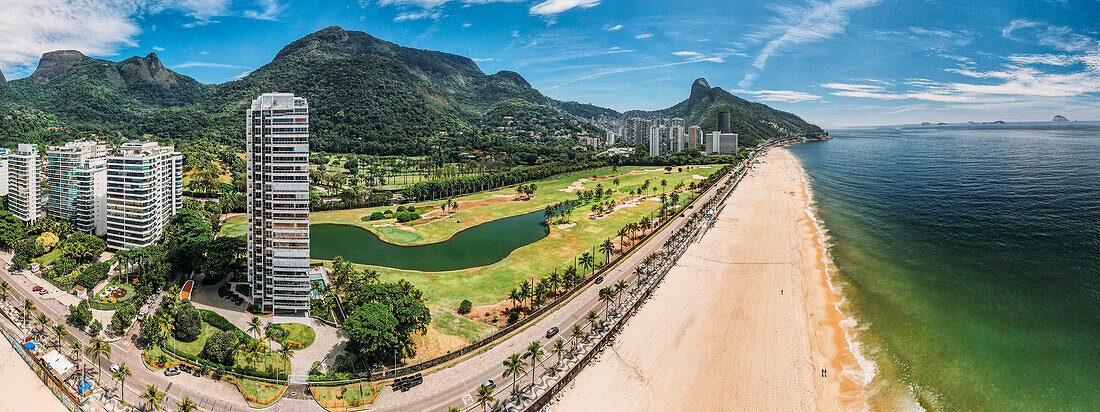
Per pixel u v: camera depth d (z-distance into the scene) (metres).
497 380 120.12
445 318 150.00
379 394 114.88
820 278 189.88
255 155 148.75
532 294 159.88
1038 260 199.62
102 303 157.12
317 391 114.38
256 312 153.38
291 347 133.75
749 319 154.00
